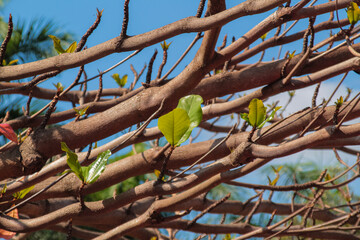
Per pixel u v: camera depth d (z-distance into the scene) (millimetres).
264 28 2289
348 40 2285
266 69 2510
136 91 2756
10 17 2311
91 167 2158
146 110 2391
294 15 2268
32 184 2467
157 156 2557
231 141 2543
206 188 2420
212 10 2234
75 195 2635
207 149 2545
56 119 2691
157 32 2219
